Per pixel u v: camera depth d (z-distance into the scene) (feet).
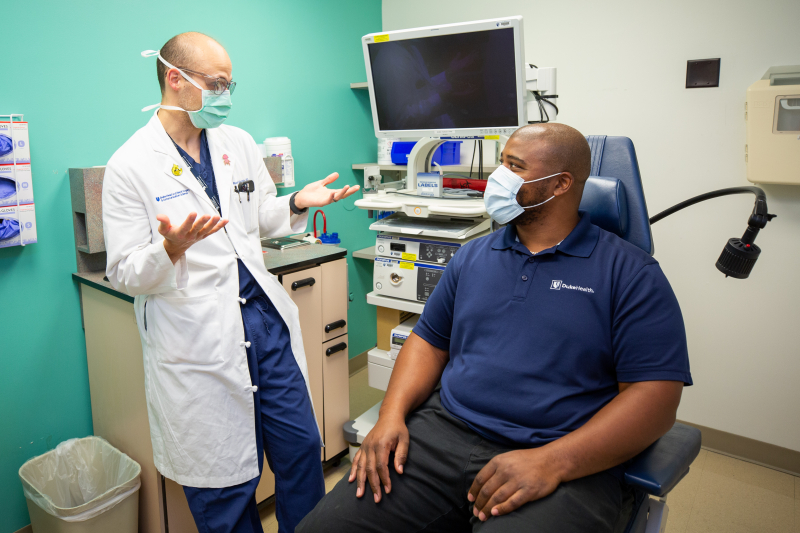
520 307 3.66
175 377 4.40
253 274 4.74
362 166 9.12
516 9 8.02
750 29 6.40
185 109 4.37
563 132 3.74
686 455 3.43
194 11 6.56
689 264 7.27
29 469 5.41
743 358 7.11
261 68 7.49
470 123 5.89
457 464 3.51
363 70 9.39
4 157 4.98
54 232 5.62
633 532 3.53
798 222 6.44
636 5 7.04
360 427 6.83
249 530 4.82
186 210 4.47
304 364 5.18
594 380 3.51
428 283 6.23
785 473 6.98
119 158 4.31
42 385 5.75
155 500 5.35
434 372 4.21
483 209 5.44
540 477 3.03
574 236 3.71
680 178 7.13
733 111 6.65
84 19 5.56
